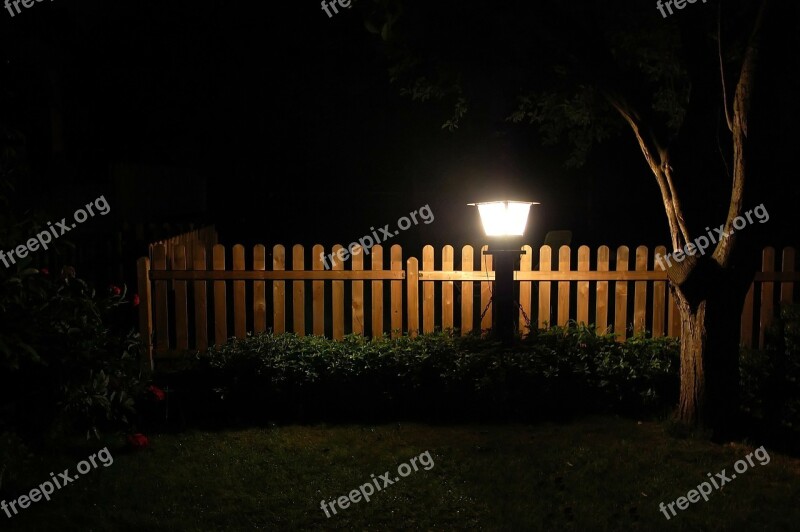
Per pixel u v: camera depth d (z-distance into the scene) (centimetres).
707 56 494
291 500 422
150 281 649
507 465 471
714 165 497
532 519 395
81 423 538
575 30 502
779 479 447
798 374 560
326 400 584
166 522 392
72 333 460
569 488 436
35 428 457
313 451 502
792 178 465
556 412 584
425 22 495
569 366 586
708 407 516
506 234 597
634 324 665
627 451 492
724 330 507
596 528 383
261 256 658
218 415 580
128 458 490
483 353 589
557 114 784
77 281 490
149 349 641
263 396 575
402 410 586
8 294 419
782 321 608
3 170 457
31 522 391
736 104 465
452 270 661
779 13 436
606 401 586
